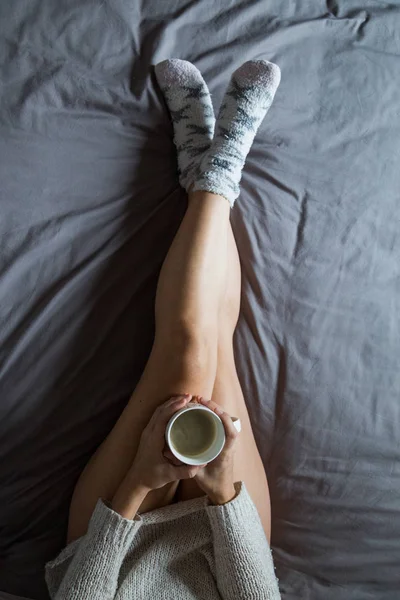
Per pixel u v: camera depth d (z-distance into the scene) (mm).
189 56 1197
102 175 1106
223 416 855
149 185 1138
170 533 969
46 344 1043
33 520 1051
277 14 1249
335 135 1217
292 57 1236
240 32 1222
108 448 983
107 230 1092
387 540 1130
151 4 1182
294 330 1141
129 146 1134
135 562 962
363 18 1288
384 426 1146
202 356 956
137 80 1155
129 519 891
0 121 1069
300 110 1217
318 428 1126
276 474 1119
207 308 985
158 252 1121
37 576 1051
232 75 1175
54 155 1086
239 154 1124
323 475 1123
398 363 1169
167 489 983
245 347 1126
